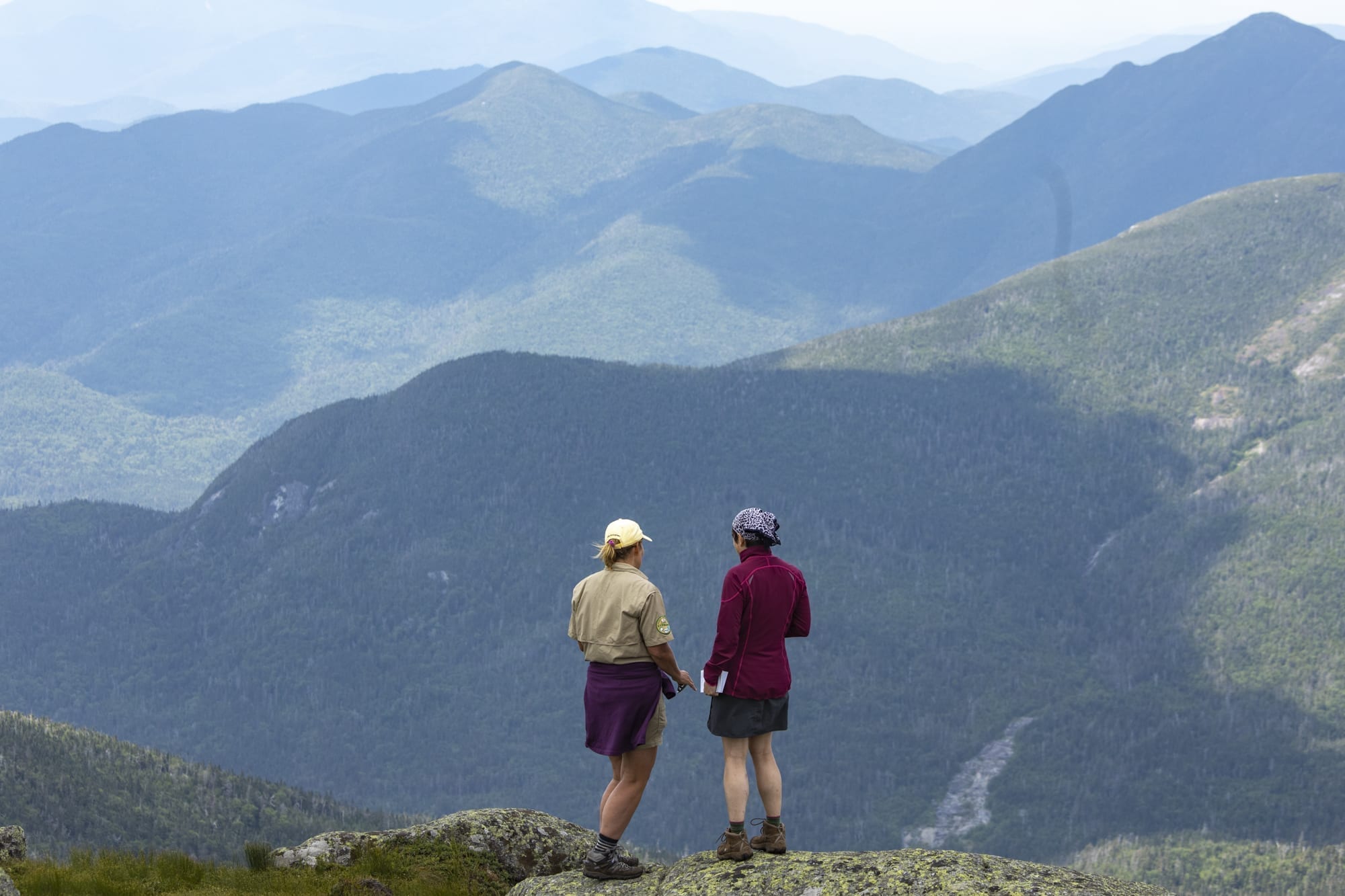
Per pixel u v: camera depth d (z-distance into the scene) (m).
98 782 183.75
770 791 9.58
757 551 9.37
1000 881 8.44
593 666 9.83
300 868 13.33
